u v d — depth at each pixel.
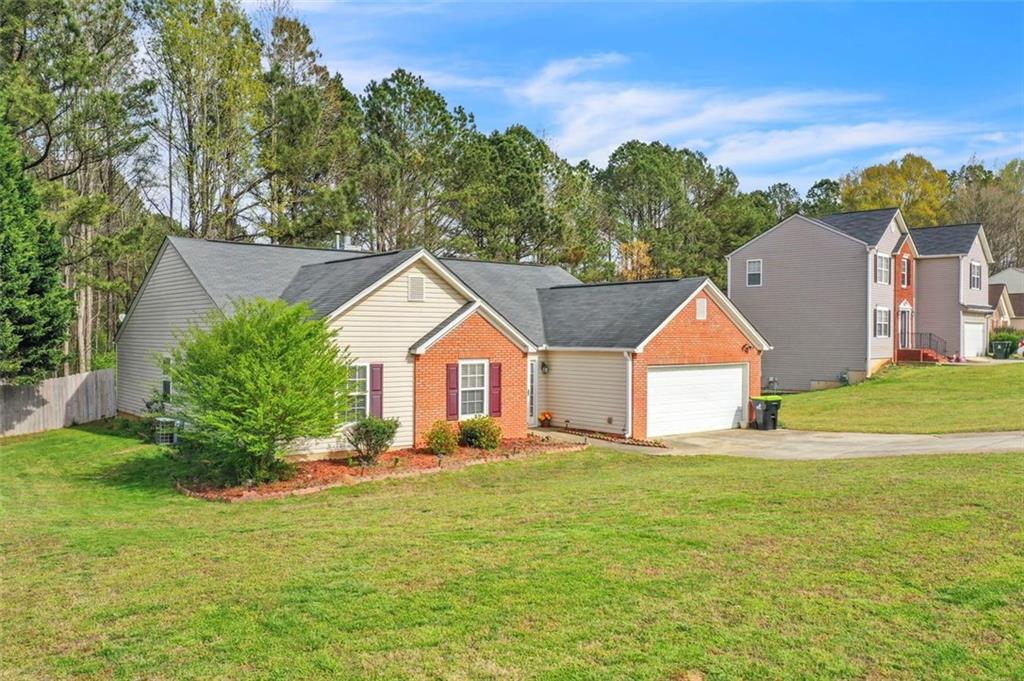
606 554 8.73
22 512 13.69
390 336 19.27
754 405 25.48
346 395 16.27
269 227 35.91
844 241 38.03
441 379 20.09
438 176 42.19
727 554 8.60
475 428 19.72
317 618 7.03
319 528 10.92
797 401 33.12
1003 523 9.51
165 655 6.36
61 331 26.70
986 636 6.32
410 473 16.78
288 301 20.52
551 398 24.83
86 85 27.59
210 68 34.03
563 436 22.66
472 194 42.41
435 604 7.27
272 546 9.82
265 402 14.62
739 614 6.85
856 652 6.09
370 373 18.89
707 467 17.09
